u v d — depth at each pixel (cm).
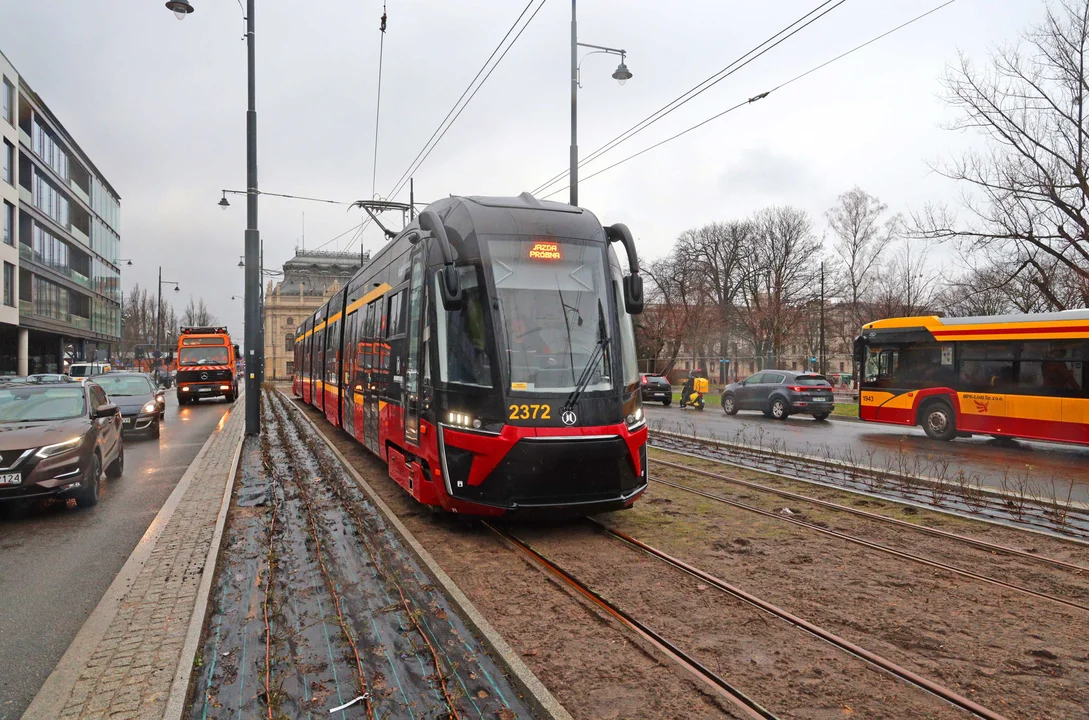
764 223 5088
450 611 500
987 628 479
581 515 763
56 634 477
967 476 1081
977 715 364
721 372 4494
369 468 1163
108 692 371
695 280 5300
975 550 671
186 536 696
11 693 389
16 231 3644
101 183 5634
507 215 759
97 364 4350
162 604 506
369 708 362
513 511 670
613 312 741
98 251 5509
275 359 8831
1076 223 2164
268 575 576
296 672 404
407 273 890
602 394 696
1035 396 1410
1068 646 450
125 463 1256
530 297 714
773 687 393
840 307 4578
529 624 483
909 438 1648
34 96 3966
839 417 2305
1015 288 2797
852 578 584
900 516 805
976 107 2241
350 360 1408
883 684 397
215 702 370
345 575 579
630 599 532
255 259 1672
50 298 4412
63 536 737
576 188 1792
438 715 356
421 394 770
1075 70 2080
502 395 670
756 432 1775
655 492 945
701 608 514
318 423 1975
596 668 414
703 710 365
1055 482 1041
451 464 690
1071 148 2119
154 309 8944
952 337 1575
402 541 676
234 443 1502
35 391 952
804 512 823
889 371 1705
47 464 807
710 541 695
